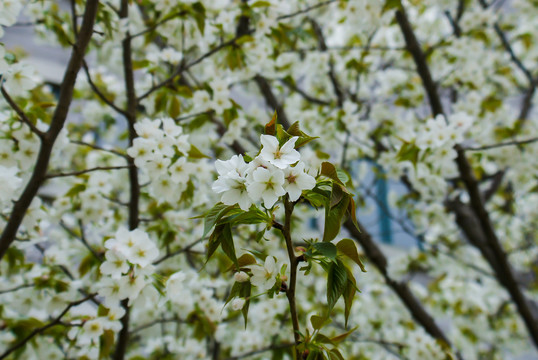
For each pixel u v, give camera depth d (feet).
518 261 19.44
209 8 9.07
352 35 14.32
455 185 15.17
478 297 15.30
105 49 12.30
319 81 15.31
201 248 9.76
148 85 12.05
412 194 14.33
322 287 15.12
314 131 13.48
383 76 15.14
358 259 3.61
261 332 11.25
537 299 18.37
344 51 14.42
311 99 14.56
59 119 5.93
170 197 7.48
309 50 13.39
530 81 15.85
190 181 7.42
